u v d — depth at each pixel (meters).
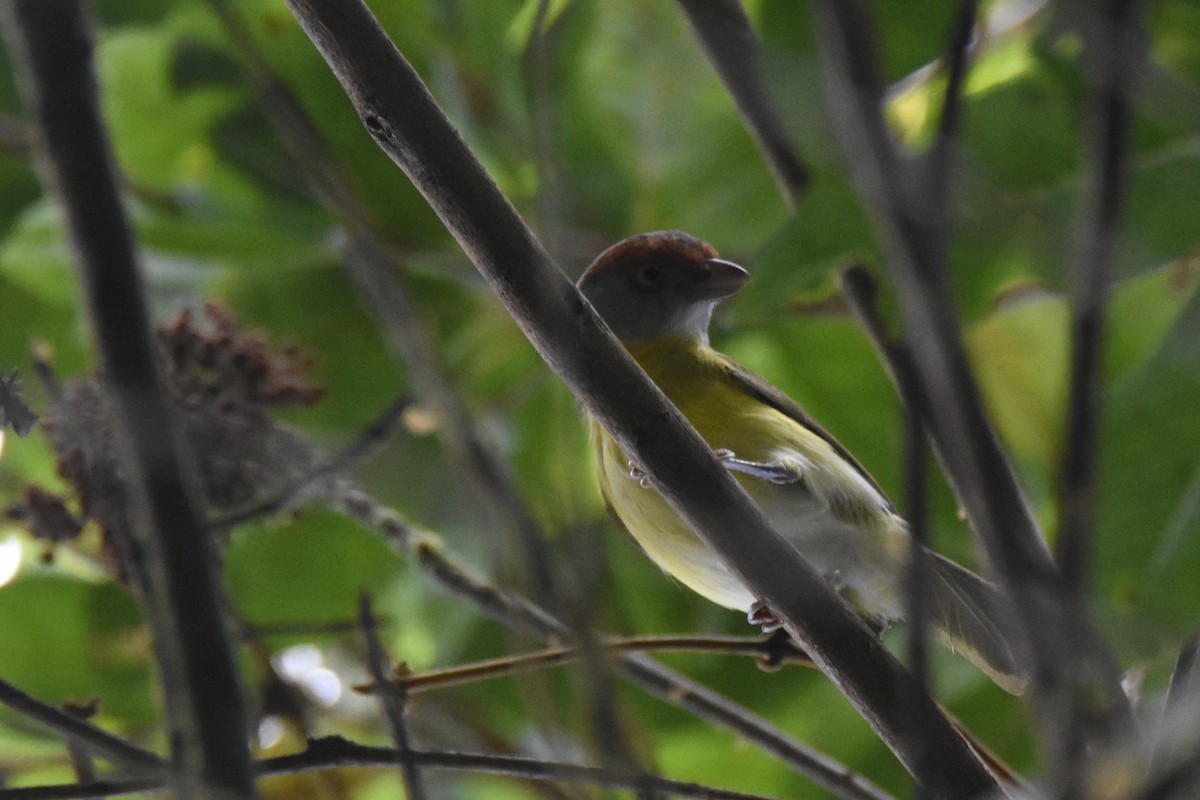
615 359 6.31
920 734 4.81
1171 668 6.61
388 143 5.88
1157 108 6.47
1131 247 6.89
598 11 10.78
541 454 10.86
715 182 10.91
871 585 10.35
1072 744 4.65
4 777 8.70
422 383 7.00
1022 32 8.80
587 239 11.12
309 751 6.51
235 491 7.85
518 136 10.67
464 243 6.07
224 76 11.57
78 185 5.45
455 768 6.42
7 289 11.59
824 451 10.43
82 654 11.31
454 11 10.77
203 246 11.23
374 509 9.14
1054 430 9.50
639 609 12.27
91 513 6.79
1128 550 6.97
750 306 7.08
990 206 7.11
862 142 5.12
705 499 6.48
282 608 11.56
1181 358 7.17
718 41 8.48
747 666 12.19
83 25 5.49
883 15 9.07
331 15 5.73
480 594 9.09
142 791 6.23
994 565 5.18
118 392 5.50
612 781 5.78
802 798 11.94
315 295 11.29
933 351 5.04
